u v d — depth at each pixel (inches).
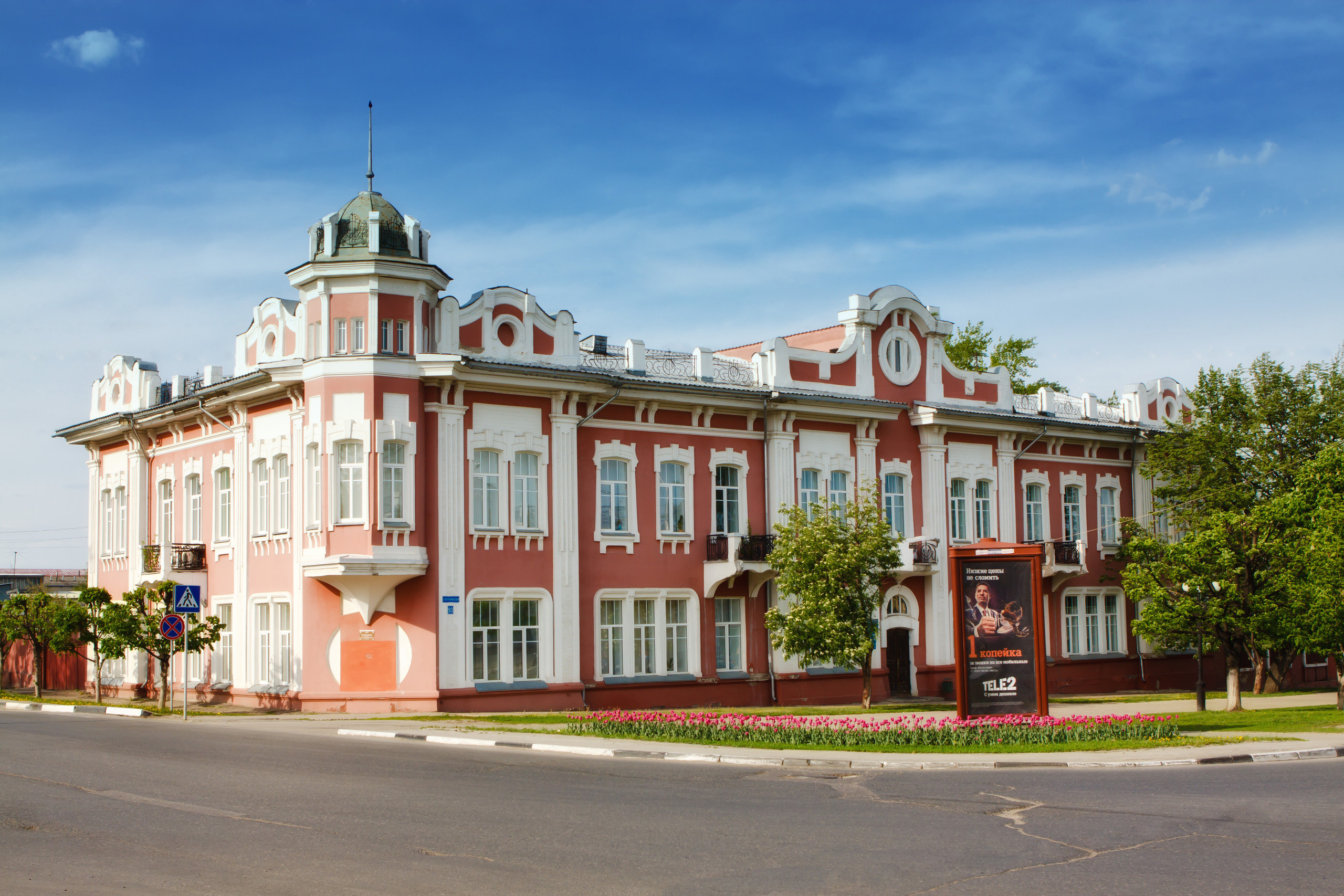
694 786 711.7
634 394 1446.9
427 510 1304.1
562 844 515.5
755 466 1572.3
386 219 1322.6
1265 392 1840.6
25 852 486.3
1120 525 1940.2
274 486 1402.6
